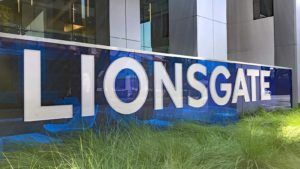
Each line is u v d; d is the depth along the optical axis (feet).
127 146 15.65
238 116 30.60
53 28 44.27
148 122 22.25
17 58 16.92
